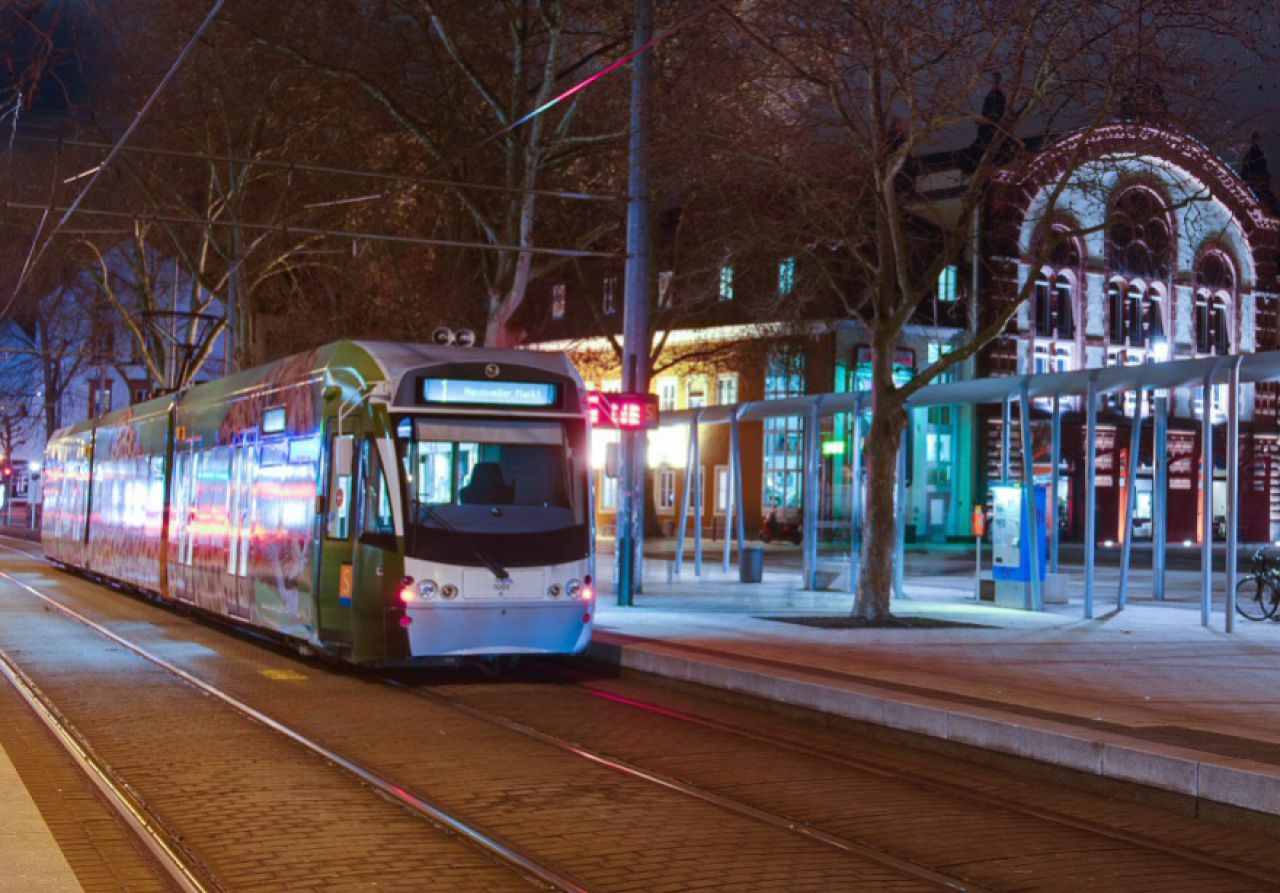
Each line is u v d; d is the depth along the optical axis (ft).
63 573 120.57
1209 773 31.09
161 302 165.37
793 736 41.55
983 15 58.70
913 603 84.48
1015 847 27.81
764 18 63.05
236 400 69.15
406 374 51.06
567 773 34.71
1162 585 86.89
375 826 28.50
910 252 83.82
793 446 190.60
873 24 60.70
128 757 35.78
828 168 68.18
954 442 189.06
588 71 101.65
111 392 252.21
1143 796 32.78
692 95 72.08
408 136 120.98
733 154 68.80
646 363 77.92
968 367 184.44
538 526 51.31
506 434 51.78
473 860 25.82
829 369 179.52
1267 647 59.98
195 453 76.54
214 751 36.86
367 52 103.55
